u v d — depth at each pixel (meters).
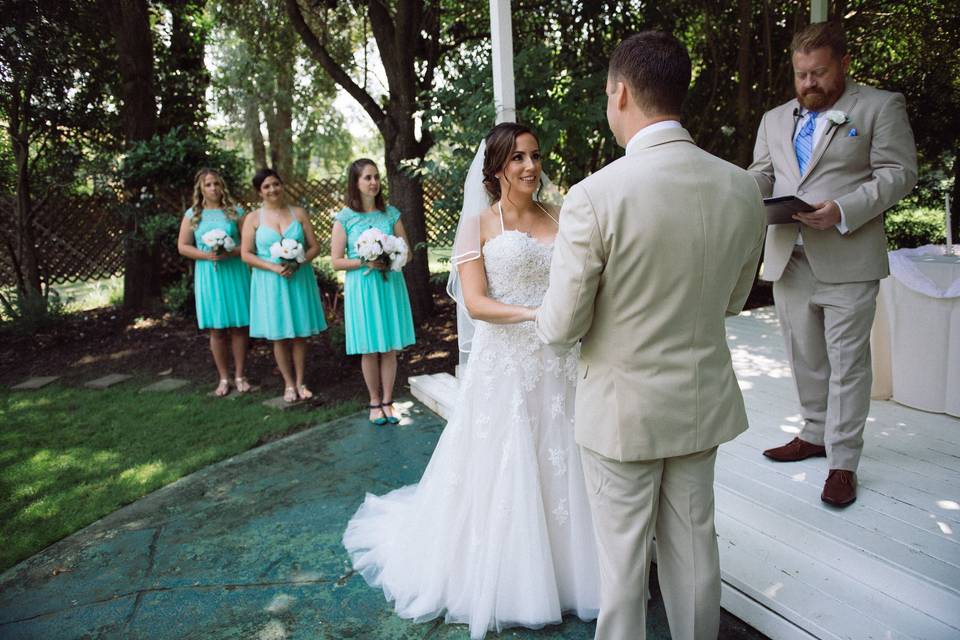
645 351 1.42
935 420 2.85
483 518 2.07
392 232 3.94
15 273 7.37
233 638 2.08
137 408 4.41
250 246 4.14
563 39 5.58
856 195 2.04
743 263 1.45
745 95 5.79
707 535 1.57
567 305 1.40
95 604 2.29
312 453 3.54
